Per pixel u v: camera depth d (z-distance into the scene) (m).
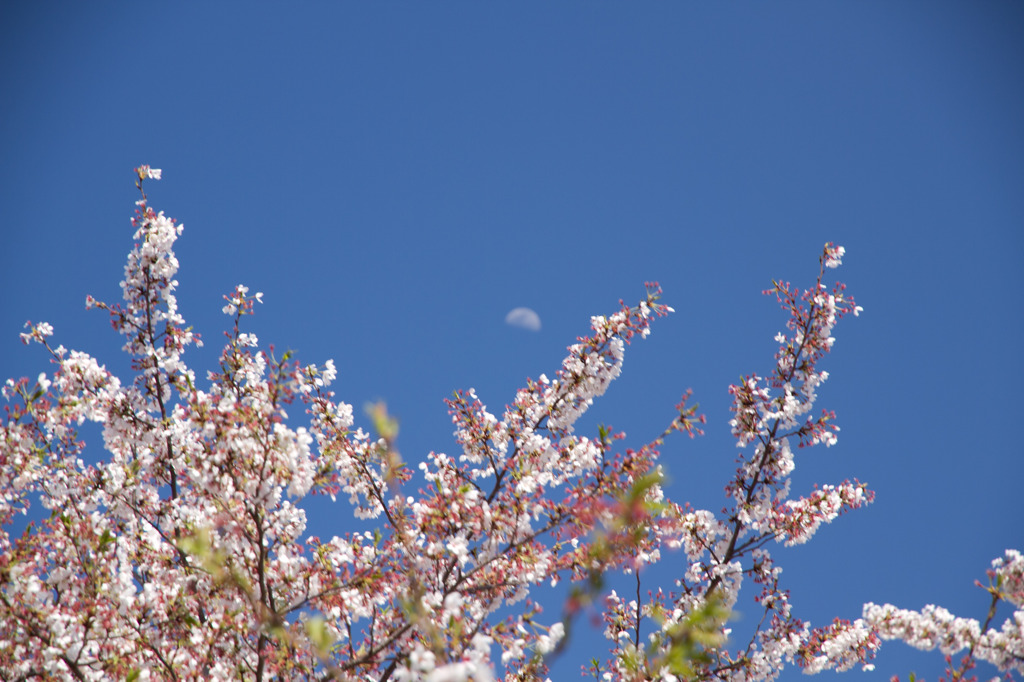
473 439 9.12
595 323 9.35
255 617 7.01
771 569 9.04
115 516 9.05
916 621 6.96
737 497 9.21
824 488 9.09
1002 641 6.63
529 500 7.87
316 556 7.91
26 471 8.19
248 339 9.34
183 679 7.52
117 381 8.88
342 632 8.15
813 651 8.81
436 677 4.22
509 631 6.19
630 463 7.25
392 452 2.95
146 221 9.28
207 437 7.18
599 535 2.87
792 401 9.07
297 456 6.99
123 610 7.34
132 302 9.30
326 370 8.77
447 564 7.83
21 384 8.17
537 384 9.47
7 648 7.09
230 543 7.28
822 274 9.48
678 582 9.02
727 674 8.71
